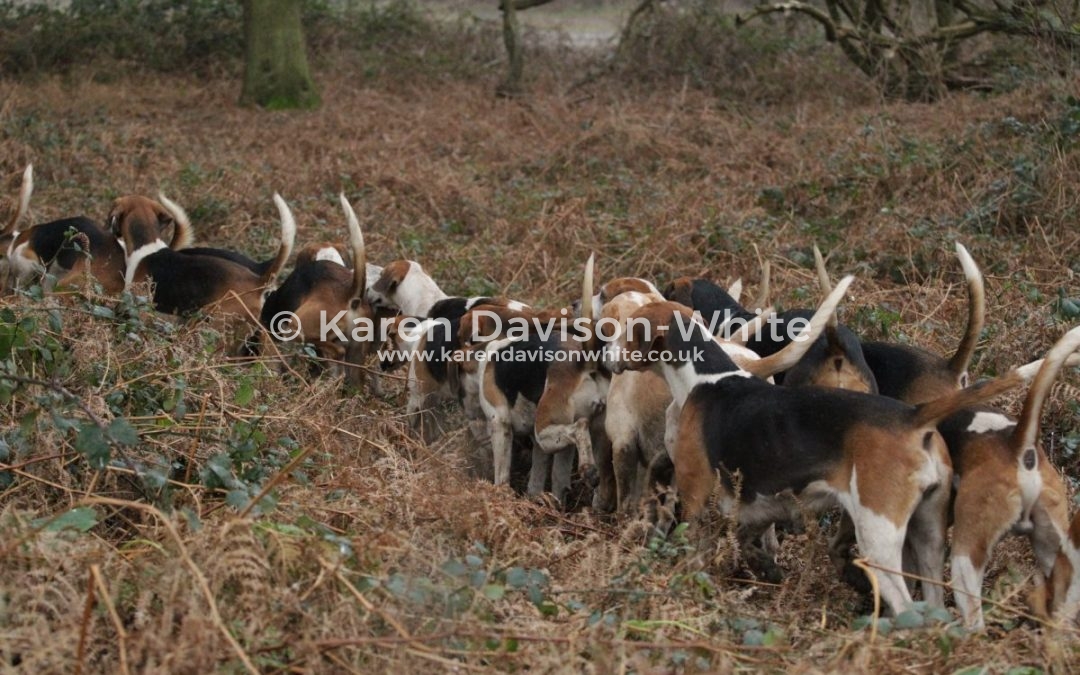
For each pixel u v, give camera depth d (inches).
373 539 188.2
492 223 453.7
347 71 811.4
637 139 558.3
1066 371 292.2
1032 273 363.6
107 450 190.5
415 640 161.2
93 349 246.8
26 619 161.8
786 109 646.5
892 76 643.5
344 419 271.1
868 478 198.7
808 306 351.6
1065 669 174.2
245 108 722.8
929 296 358.3
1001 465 202.2
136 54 812.0
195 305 336.2
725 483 218.8
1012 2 572.4
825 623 196.7
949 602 221.6
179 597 162.9
